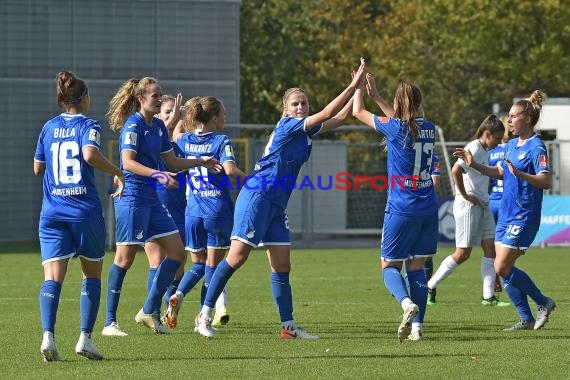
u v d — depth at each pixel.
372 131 80.44
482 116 98.88
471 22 94.62
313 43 107.00
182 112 29.47
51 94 70.81
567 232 65.25
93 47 71.25
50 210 21.78
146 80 26.17
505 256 27.39
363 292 38.38
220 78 73.31
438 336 26.16
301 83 105.88
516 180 27.22
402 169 24.55
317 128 25.34
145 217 26.48
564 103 77.00
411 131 24.36
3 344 24.75
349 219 72.44
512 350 23.27
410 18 102.88
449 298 36.47
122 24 71.75
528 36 94.25
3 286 41.06
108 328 26.70
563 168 68.44
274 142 25.14
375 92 25.12
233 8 73.31
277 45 104.06
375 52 102.62
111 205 64.94
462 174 33.59
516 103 27.36
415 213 24.59
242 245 25.41
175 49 72.62
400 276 24.36
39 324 28.77
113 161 70.25
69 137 21.81
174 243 26.89
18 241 70.44
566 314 31.12
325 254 61.00
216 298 26.06
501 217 27.78
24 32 70.25
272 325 28.73
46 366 21.36
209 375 20.05
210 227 27.73
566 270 48.16
